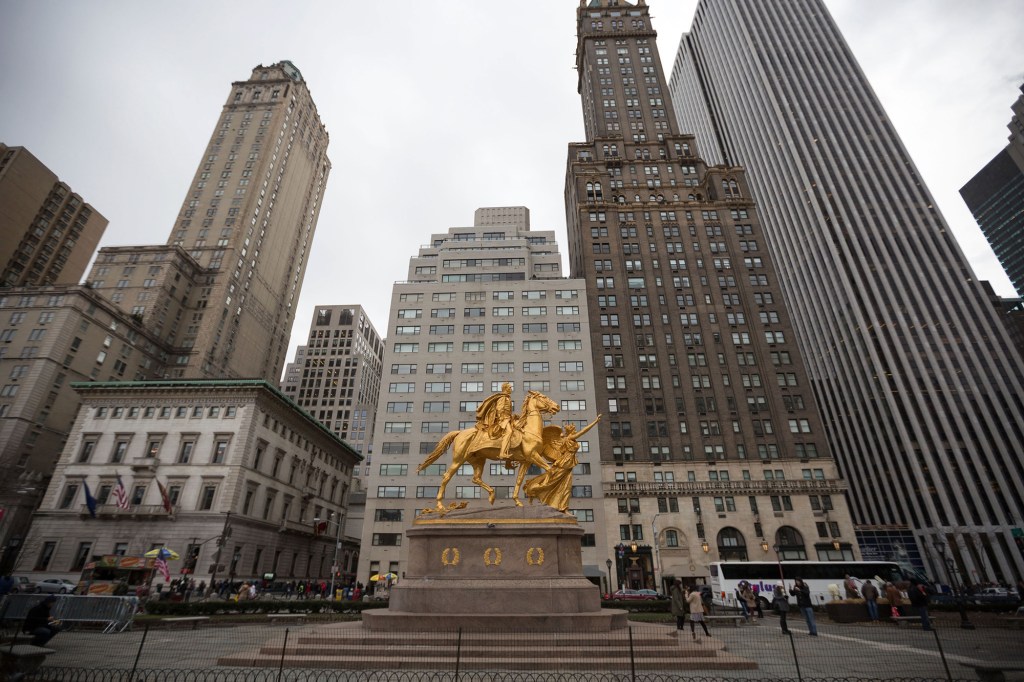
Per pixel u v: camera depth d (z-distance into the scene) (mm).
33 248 100438
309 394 160375
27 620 13320
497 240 88812
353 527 95812
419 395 73438
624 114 109938
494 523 17906
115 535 54719
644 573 61594
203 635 20594
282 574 65688
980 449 93125
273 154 121000
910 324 105625
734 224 87250
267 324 115812
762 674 12781
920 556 86438
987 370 99375
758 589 40062
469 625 15273
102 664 13672
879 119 131750
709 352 76125
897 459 98438
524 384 73875
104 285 93312
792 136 134250
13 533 59875
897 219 117312
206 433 60250
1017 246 174125
